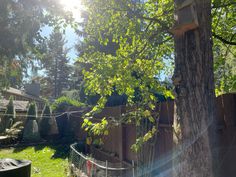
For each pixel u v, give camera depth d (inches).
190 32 91.9
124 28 173.0
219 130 121.8
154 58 163.2
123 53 155.0
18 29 289.4
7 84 399.5
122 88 149.8
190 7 89.7
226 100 123.0
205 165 83.8
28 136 608.1
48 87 1822.1
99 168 251.8
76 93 984.9
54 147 512.7
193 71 89.4
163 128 180.1
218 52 189.2
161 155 179.5
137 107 148.3
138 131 177.0
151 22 159.8
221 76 176.2
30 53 345.7
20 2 273.7
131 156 236.7
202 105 86.5
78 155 304.8
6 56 320.5
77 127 561.0
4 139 580.1
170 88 153.8
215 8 161.9
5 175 200.4
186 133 88.0
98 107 141.5
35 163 377.1
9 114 668.7
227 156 118.6
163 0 165.3
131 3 170.4
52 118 648.4
